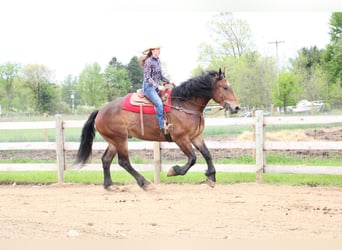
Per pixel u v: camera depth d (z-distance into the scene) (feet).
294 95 121.80
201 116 29.84
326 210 24.07
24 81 168.04
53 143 36.04
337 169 31.76
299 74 126.52
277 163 40.40
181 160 43.34
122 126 30.35
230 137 61.57
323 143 31.89
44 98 165.68
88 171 40.45
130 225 21.44
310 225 21.03
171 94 29.81
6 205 26.73
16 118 126.62
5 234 19.58
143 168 34.83
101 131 31.09
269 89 119.34
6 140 65.05
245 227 20.81
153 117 29.78
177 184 33.94
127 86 162.91
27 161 45.47
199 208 24.95
